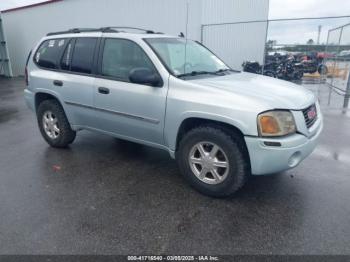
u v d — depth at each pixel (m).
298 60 15.67
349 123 6.46
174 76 3.47
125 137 4.12
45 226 2.84
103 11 13.67
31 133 5.96
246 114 2.94
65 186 3.64
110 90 3.92
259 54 14.56
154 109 3.56
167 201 3.29
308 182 3.69
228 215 3.01
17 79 17.30
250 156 3.00
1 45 18.02
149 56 3.64
